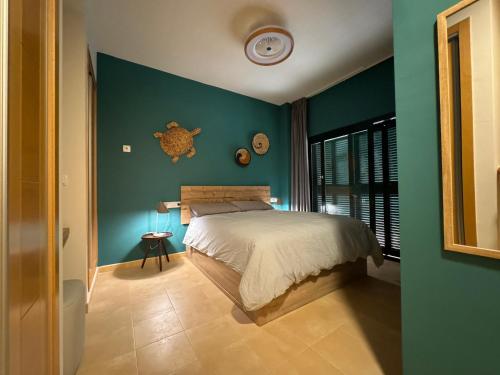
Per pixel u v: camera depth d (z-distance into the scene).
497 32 0.77
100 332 1.57
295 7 2.10
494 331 0.78
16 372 0.51
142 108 3.04
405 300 1.04
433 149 0.93
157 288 2.25
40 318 0.68
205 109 3.62
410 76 1.00
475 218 0.82
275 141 4.54
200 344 1.44
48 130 0.77
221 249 2.07
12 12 0.50
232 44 2.62
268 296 1.57
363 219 3.38
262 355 1.35
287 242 1.81
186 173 3.39
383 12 2.18
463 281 0.85
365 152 3.35
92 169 2.54
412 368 1.01
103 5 2.03
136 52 2.77
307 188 4.09
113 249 2.79
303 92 4.00
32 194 0.63
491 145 0.78
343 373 1.21
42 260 0.71
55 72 0.82
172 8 2.08
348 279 2.32
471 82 0.82
